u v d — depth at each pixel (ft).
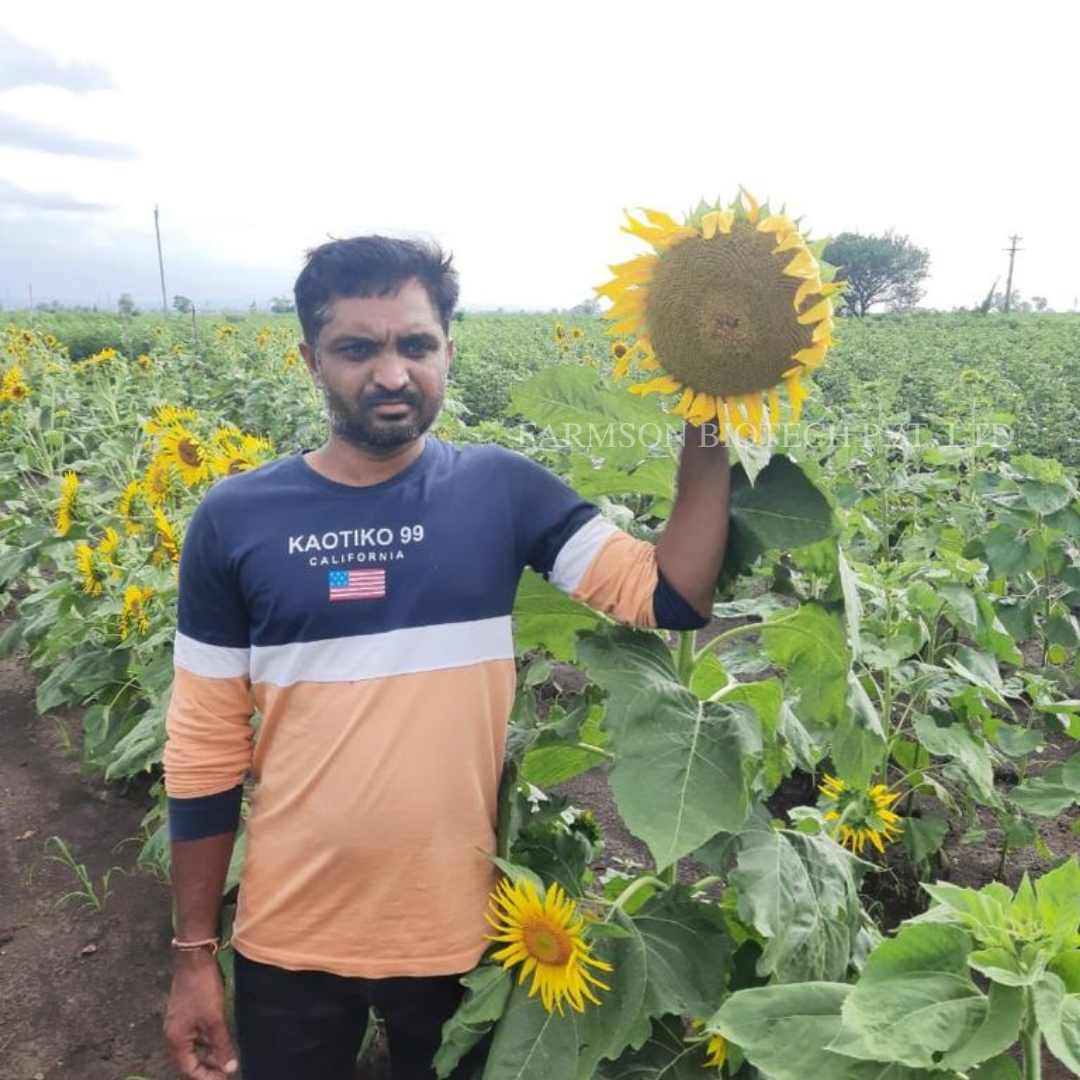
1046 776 11.59
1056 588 20.63
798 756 8.18
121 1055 10.23
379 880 6.29
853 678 6.95
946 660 12.88
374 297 5.85
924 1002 4.96
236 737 6.65
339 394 5.99
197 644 6.46
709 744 5.75
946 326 104.37
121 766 11.95
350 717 6.17
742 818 5.56
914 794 13.88
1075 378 52.34
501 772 6.82
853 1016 4.89
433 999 6.60
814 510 5.76
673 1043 6.93
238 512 6.25
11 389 24.36
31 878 13.17
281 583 6.14
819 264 4.98
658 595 5.96
